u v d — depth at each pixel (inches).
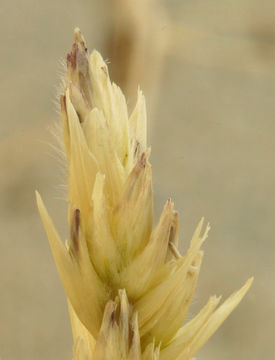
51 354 15.1
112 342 2.6
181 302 2.8
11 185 15.9
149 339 2.8
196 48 11.6
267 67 12.2
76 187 2.7
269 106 22.1
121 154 2.8
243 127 21.6
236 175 20.8
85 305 2.7
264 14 11.9
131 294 2.7
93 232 2.7
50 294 16.2
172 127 21.2
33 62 21.3
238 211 19.4
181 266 2.7
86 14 16.7
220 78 21.5
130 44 9.6
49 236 2.7
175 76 19.6
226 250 17.8
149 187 2.7
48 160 15.0
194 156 21.0
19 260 16.6
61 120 2.7
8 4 22.2
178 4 10.9
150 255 2.7
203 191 20.0
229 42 11.7
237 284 16.5
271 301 15.7
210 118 21.6
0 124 17.5
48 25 21.9
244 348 15.1
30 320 15.6
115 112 2.7
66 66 2.7
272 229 18.7
